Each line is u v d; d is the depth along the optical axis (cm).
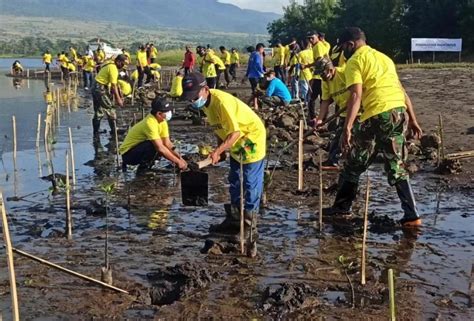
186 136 1596
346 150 773
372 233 749
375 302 554
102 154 1344
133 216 843
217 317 528
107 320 525
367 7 6178
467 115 1812
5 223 464
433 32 5666
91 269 640
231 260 665
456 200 896
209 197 936
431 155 1185
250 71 2316
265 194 916
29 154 1353
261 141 718
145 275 626
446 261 651
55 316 533
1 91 3316
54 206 904
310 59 1914
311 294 567
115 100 1625
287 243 717
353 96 735
